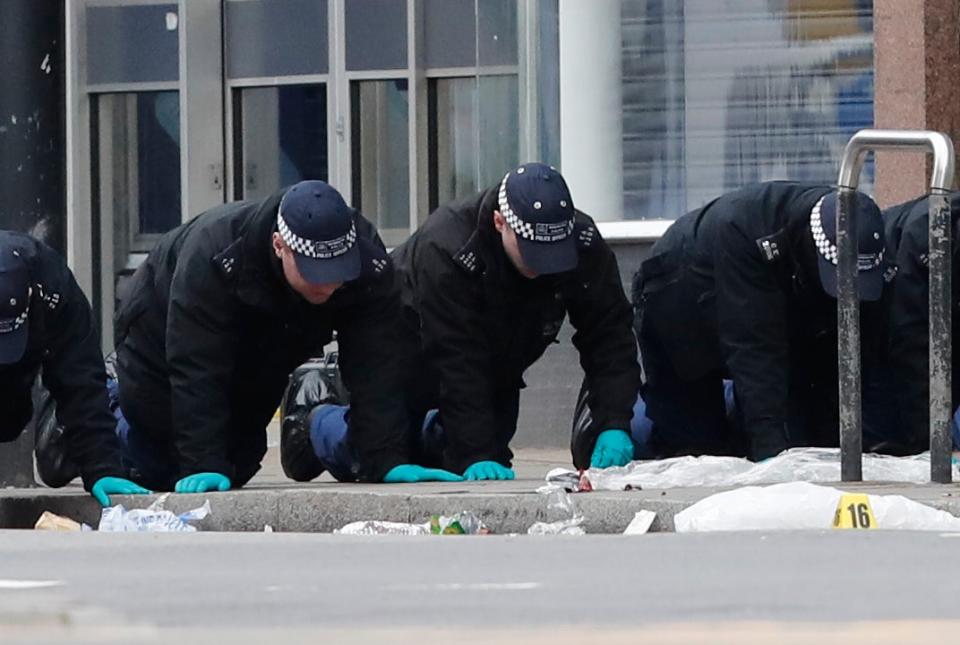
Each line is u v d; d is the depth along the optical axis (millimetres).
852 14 36594
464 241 24375
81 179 48438
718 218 25109
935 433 21969
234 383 24500
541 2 38406
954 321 26062
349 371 24156
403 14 45812
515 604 11070
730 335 24797
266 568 13555
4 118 28219
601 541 15594
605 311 25359
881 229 23859
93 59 48688
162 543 16141
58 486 28219
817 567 13148
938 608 10617
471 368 24672
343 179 46531
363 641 9516
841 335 22328
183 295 23422
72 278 23266
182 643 9594
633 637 9539
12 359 21938
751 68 37125
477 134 42281
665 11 37500
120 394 25953
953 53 34906
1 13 28203
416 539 16172
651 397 28422
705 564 13445
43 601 11516
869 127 36594
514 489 21891
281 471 35938
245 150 47625
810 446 26859
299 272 22500
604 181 37938
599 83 37969
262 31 47312
